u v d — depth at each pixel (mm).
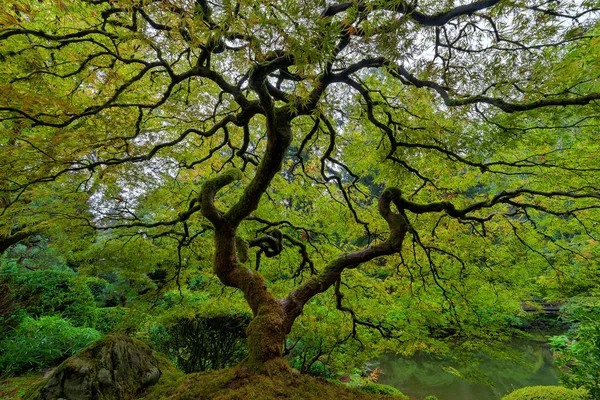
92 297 7344
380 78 3711
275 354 1764
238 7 1347
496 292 4504
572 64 2090
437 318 4246
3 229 3893
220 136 4676
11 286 6625
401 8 1616
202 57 2697
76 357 2328
